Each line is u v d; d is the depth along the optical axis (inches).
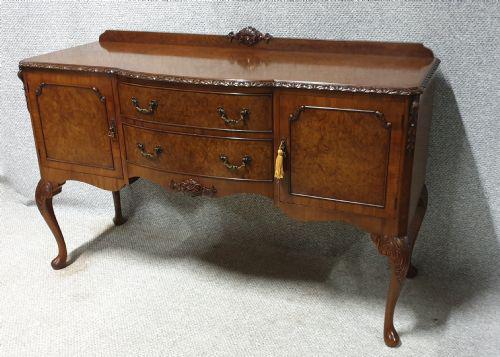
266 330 60.8
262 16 67.1
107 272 72.5
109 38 73.6
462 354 56.2
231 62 59.7
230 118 53.4
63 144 64.2
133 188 83.7
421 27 60.8
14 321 63.0
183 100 54.4
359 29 63.4
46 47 81.2
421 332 59.7
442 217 68.0
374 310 63.6
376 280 69.2
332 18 64.0
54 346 58.9
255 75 52.7
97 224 85.2
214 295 67.2
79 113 61.3
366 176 51.1
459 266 69.2
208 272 72.1
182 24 71.8
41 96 62.5
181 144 56.7
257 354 57.1
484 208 65.9
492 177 64.4
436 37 60.7
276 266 73.0
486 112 61.9
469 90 61.7
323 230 74.3
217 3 68.7
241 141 54.2
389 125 48.1
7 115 87.5
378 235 53.5
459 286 67.2
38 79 61.6
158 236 81.4
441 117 63.7
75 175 65.5
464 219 67.2
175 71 55.2
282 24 66.6
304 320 62.3
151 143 58.2
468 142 63.8
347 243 73.6
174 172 58.5
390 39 62.6
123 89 57.5
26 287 69.3
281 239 77.2
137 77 55.2
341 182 52.3
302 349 57.7
